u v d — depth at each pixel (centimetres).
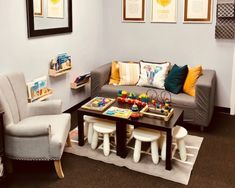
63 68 379
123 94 329
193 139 335
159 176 262
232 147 316
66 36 391
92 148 308
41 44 347
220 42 404
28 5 315
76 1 402
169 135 262
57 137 251
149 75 401
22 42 318
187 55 429
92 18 443
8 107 263
